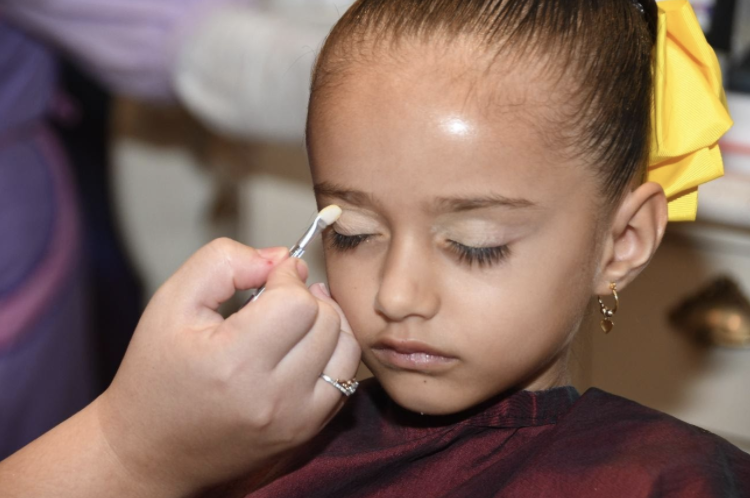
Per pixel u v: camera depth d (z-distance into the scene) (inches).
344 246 28.4
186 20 47.6
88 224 66.6
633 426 28.3
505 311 26.9
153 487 28.8
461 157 25.8
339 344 27.7
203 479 28.7
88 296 61.1
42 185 52.2
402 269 26.6
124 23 47.6
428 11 27.6
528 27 27.3
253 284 28.3
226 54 46.3
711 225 37.4
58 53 52.8
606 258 29.6
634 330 39.6
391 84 26.6
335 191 27.6
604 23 28.7
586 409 29.4
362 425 33.0
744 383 38.6
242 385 26.4
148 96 52.0
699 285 38.3
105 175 66.1
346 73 27.6
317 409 27.5
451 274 26.9
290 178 51.2
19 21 49.1
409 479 30.6
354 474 31.0
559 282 27.6
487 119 26.1
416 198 26.3
